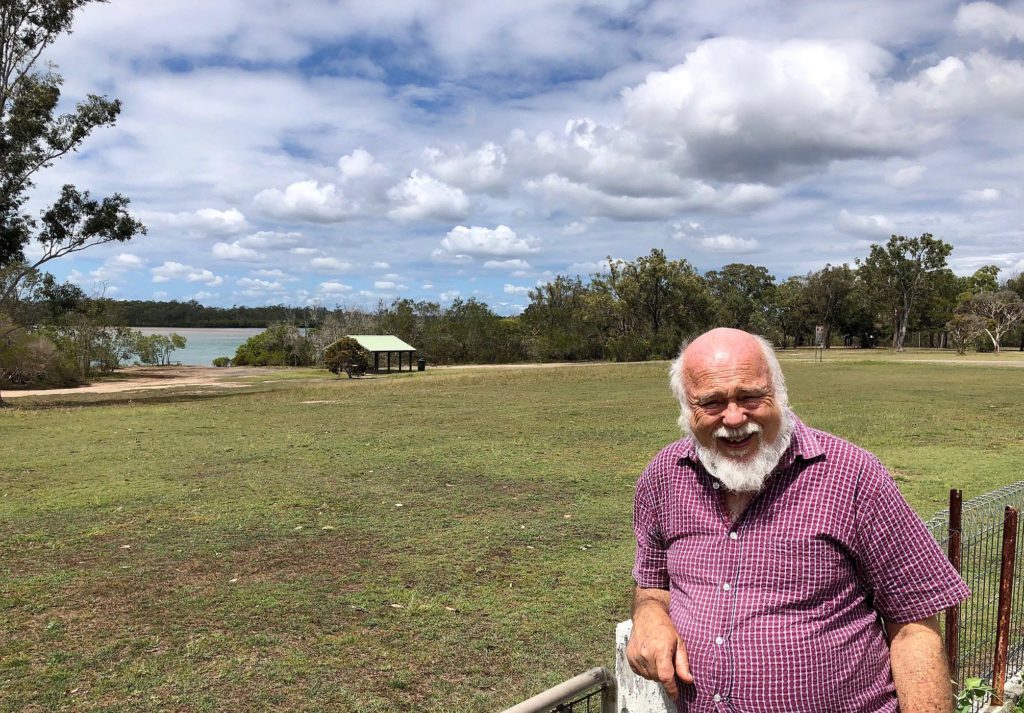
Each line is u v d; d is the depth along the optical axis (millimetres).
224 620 5188
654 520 2082
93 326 55781
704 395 1808
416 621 5203
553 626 5129
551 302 76312
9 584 5926
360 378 44219
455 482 10242
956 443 13461
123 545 7074
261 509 8578
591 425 16750
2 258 27500
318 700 4066
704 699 1836
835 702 1747
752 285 107250
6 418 19234
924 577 1765
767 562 1792
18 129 26047
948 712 1726
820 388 26578
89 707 3967
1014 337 76000
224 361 72562
